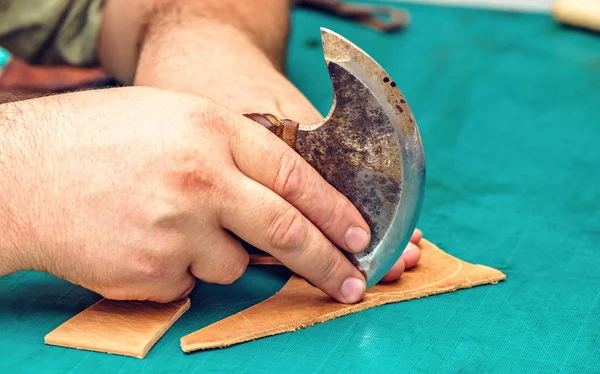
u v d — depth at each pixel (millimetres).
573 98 834
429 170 715
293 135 529
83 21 808
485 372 507
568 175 709
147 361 511
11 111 529
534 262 601
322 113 774
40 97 556
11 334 525
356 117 518
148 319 532
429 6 1123
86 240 512
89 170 510
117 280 520
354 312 549
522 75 884
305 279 559
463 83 863
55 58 829
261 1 762
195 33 694
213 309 550
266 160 517
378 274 549
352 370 507
